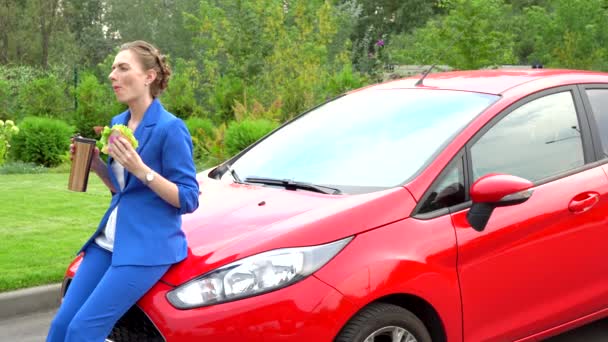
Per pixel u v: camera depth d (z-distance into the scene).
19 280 5.88
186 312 3.40
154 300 3.47
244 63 16.88
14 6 45.84
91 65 48.50
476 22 15.94
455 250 3.84
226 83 16.58
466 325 3.91
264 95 15.51
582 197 4.42
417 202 3.86
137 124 3.61
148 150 3.51
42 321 5.67
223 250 3.56
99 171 3.75
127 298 3.46
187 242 3.72
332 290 3.45
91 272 3.69
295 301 3.40
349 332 3.52
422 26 48.91
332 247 3.55
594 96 4.90
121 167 3.62
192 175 3.52
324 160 4.46
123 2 49.34
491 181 3.87
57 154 14.84
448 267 3.81
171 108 17.58
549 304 4.30
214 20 17.41
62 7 49.62
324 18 16.77
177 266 3.56
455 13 16.17
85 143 3.65
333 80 15.62
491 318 4.03
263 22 16.91
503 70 5.12
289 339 3.37
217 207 4.11
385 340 3.79
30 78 24.11
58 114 17.92
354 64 19.89
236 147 12.49
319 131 4.80
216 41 17.45
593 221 4.46
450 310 3.82
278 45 16.14
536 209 4.21
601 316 4.65
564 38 21.66
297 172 4.45
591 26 21.03
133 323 3.60
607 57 21.66
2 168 13.32
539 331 4.31
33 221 8.04
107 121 17.56
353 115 4.81
